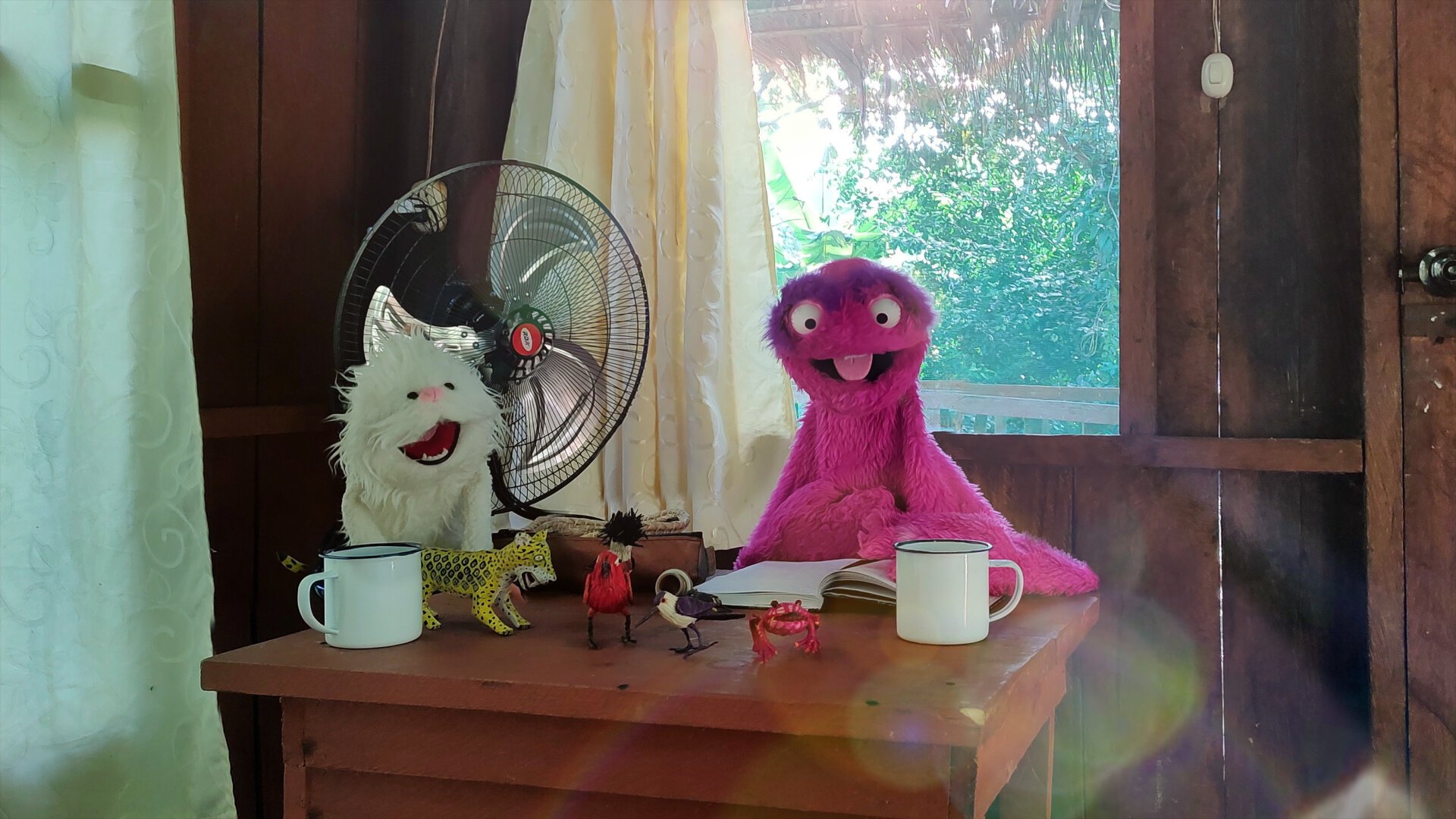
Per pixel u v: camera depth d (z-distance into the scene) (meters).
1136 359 1.42
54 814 0.94
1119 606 1.43
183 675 1.04
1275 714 1.37
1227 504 1.40
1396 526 1.27
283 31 1.41
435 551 0.99
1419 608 1.27
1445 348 1.27
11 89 0.92
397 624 0.92
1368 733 1.28
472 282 1.17
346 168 1.54
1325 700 1.35
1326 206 1.35
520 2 1.67
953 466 1.24
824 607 1.09
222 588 1.30
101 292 0.99
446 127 1.64
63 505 0.95
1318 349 1.35
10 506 0.92
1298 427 1.37
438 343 1.14
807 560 1.22
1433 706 1.26
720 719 0.75
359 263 1.12
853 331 1.15
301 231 1.45
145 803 1.01
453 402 0.99
